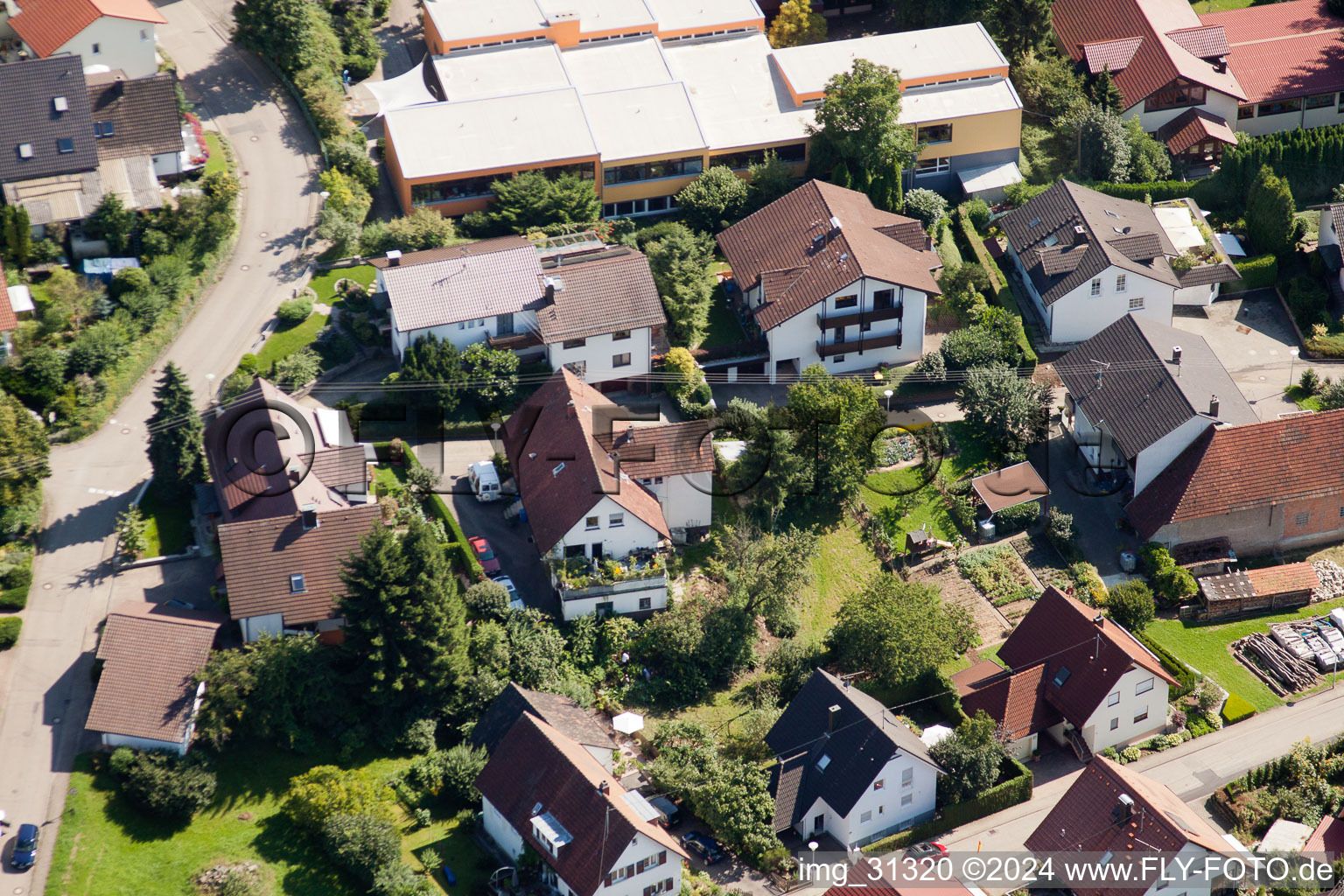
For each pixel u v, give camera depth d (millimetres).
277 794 83625
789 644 94000
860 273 109562
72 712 85062
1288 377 115125
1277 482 104125
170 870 78938
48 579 92062
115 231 108375
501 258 108062
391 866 79688
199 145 117688
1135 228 119062
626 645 93500
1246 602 101375
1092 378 108812
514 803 81250
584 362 107688
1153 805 82188
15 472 93062
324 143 119750
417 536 87312
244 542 89000
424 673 87250
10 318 99125
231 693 83062
